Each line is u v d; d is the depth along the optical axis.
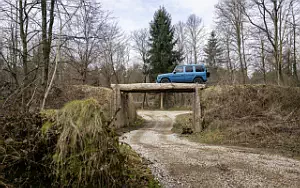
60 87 9.42
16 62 7.67
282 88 12.31
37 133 2.85
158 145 9.30
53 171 2.62
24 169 2.75
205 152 7.84
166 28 29.62
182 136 12.05
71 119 2.74
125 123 16.78
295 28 19.75
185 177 5.13
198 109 12.97
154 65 29.84
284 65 21.27
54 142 2.79
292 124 9.80
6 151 2.70
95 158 2.60
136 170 4.65
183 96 33.84
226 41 28.03
